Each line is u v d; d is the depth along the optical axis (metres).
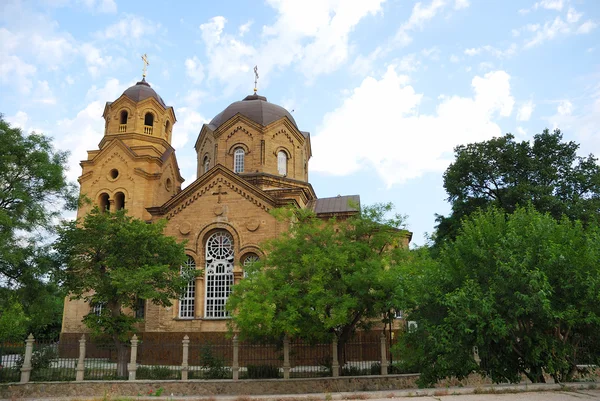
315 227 25.58
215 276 35.22
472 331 16.03
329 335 25.19
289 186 42.25
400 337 20.73
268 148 42.66
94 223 28.45
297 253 25.08
